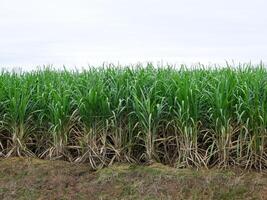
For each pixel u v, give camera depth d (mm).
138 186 7551
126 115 8172
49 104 8445
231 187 7320
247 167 7730
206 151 7828
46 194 7707
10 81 9109
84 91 8453
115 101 8188
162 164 8023
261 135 7645
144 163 8125
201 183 7434
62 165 8266
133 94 7961
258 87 7844
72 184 7859
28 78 9125
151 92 8000
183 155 7875
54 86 8984
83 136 8367
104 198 7457
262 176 7555
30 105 8641
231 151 7820
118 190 7562
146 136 7988
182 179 7535
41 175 8094
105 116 8141
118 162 8180
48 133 8609
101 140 8180
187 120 7805
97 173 8008
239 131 7840
